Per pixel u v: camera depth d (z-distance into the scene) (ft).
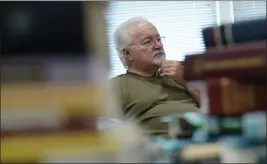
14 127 3.00
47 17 3.32
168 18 16.26
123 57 10.44
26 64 3.10
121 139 3.07
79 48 3.25
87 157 2.97
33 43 3.26
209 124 3.58
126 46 10.28
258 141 3.20
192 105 9.23
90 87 3.08
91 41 3.28
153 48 10.15
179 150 3.39
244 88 3.43
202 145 3.35
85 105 3.04
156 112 8.88
